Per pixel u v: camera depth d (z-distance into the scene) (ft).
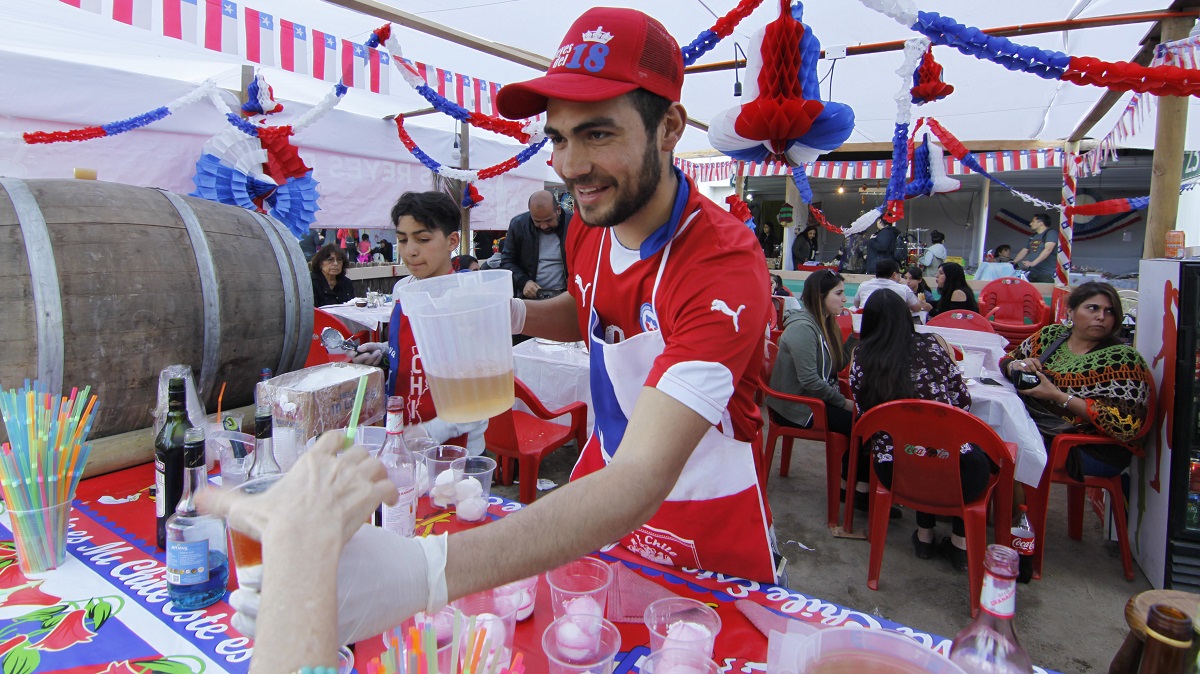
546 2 11.42
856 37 13.21
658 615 3.37
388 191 21.30
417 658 2.28
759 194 43.29
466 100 14.14
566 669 2.85
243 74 16.71
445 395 3.59
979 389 11.07
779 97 6.95
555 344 13.79
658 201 3.76
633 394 4.17
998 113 18.93
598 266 4.54
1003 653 2.60
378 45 12.06
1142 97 14.53
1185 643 2.43
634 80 3.22
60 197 5.57
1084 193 37.06
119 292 5.53
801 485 13.94
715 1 11.45
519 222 17.30
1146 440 10.21
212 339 6.27
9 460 3.76
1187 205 30.86
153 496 5.13
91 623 3.45
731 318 3.29
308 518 1.89
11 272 5.05
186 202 6.68
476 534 2.40
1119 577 10.31
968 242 40.86
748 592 3.98
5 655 3.18
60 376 5.25
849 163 26.21
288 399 5.03
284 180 16.99
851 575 10.25
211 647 3.28
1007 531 9.87
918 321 19.49
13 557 4.12
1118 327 10.61
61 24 12.59
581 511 2.61
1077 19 11.50
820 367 12.37
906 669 2.43
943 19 7.11
